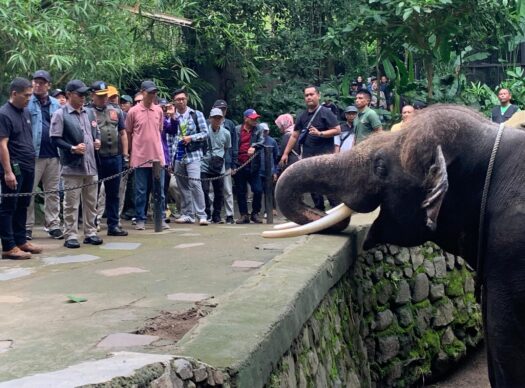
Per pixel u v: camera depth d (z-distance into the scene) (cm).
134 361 272
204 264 638
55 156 862
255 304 387
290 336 384
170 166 1034
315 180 506
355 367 534
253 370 320
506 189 400
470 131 415
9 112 707
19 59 1032
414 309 641
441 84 1337
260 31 1501
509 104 1104
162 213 934
